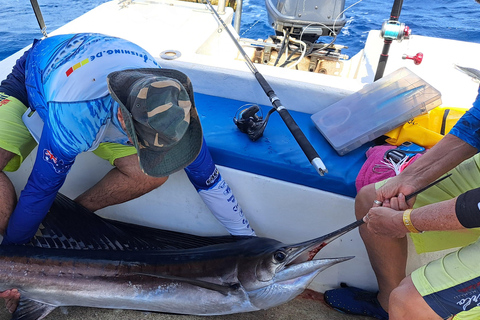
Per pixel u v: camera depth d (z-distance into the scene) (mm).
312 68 3199
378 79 2074
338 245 1814
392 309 1317
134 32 2525
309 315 1789
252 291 1655
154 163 1265
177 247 1877
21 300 1758
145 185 1820
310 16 3016
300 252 1578
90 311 1812
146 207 2027
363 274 1840
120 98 1254
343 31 5023
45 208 1584
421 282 1240
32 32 4461
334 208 1749
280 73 2135
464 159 1374
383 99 1917
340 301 1800
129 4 2934
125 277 1731
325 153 1825
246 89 2145
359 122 1863
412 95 1836
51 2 5520
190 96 1306
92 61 1411
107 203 1870
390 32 1898
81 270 1736
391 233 1316
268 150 1812
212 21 2752
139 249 1856
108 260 1753
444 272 1205
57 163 1454
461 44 2590
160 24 2664
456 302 1188
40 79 1544
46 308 1753
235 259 1686
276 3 3135
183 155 1320
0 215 1687
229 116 2025
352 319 1774
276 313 1793
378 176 1627
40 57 1582
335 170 1732
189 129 1330
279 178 1782
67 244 1815
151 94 1166
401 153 1654
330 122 1932
